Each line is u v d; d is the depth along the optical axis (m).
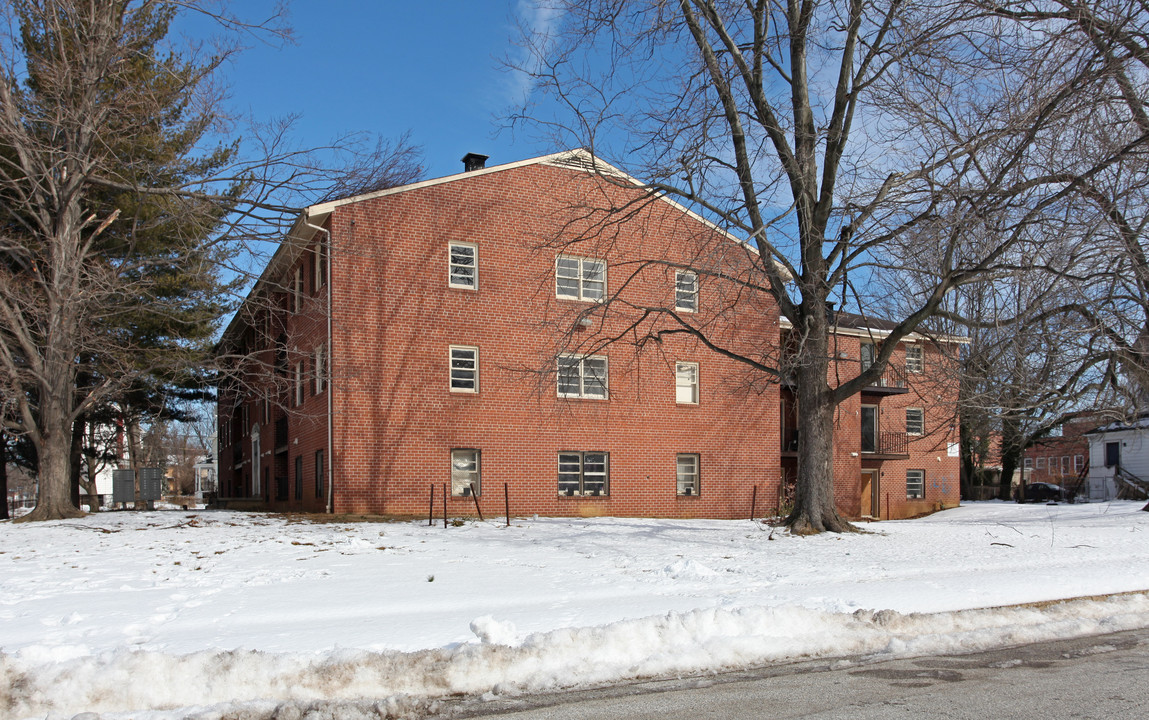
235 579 11.08
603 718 5.44
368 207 23.58
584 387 26.17
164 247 24.86
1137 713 5.52
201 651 6.02
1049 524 22.50
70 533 18.31
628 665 6.58
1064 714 5.50
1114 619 8.85
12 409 23.33
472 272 24.84
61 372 22.61
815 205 17.22
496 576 11.37
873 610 8.30
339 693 5.84
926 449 37.38
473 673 6.21
